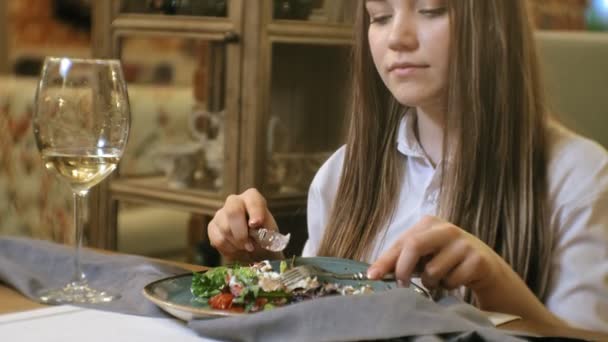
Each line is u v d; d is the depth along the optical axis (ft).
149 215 9.93
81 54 16.37
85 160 3.35
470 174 4.25
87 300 3.15
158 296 2.99
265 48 6.78
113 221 7.79
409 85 4.18
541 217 4.26
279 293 2.89
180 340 2.69
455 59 4.13
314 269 3.26
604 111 6.10
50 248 3.84
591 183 4.26
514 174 4.28
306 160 7.06
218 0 6.98
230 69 6.95
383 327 2.53
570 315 4.08
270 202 6.86
